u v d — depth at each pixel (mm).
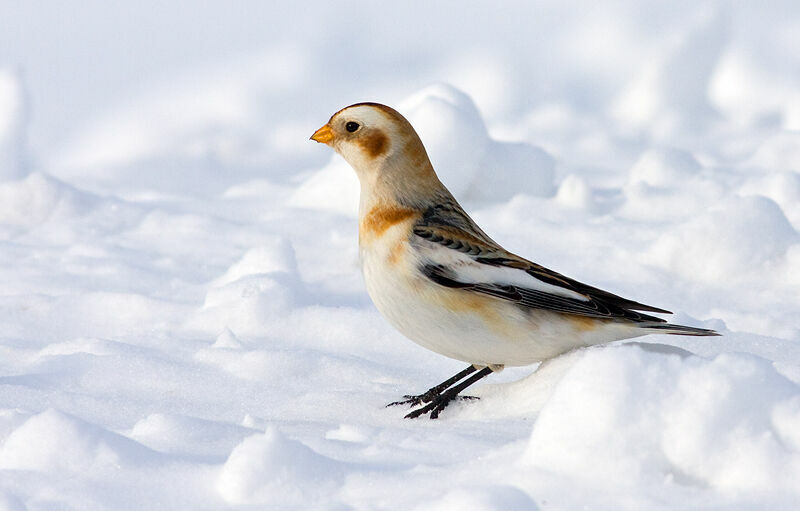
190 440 6699
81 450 6043
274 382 8672
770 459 5207
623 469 5289
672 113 24062
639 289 11711
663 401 5410
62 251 13336
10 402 7844
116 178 19500
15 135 16812
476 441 6383
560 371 7516
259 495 5566
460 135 15156
